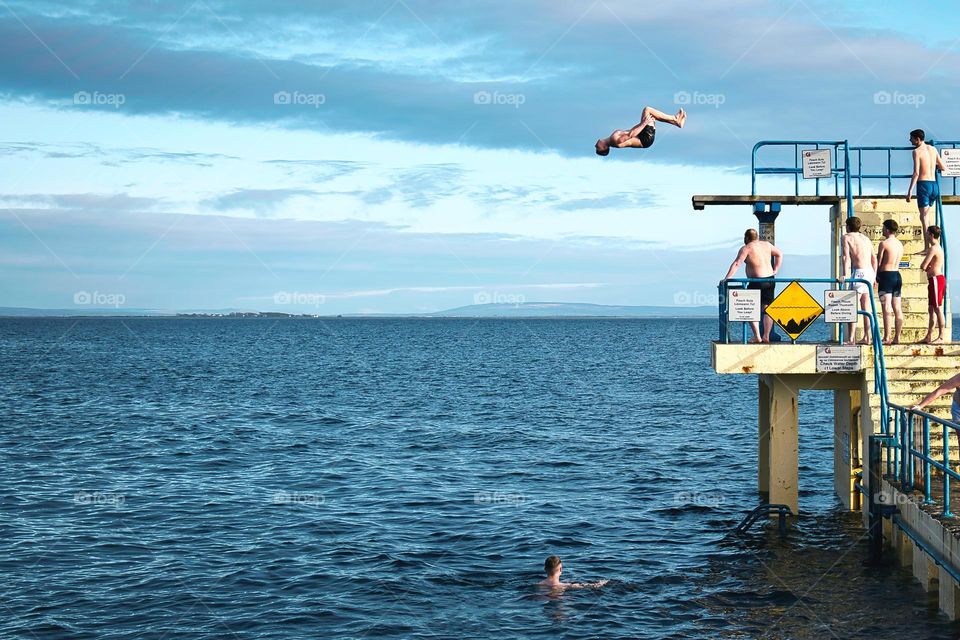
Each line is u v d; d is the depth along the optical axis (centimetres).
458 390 5881
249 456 3222
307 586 1717
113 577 1772
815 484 2631
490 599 1644
